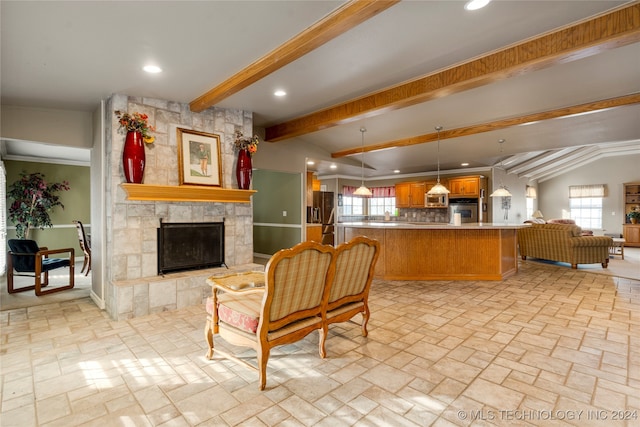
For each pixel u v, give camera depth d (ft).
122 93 11.93
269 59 9.18
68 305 13.05
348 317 9.11
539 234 22.33
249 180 15.06
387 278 17.38
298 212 22.50
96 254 13.48
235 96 13.37
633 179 35.45
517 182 34.83
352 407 6.39
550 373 7.66
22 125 12.50
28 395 6.81
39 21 7.21
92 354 8.71
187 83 11.22
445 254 17.29
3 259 19.10
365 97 13.35
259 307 7.83
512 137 20.38
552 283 16.62
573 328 10.46
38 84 10.73
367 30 8.36
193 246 13.74
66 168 22.95
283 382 7.31
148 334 10.09
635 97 13.03
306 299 7.80
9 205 20.75
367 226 17.52
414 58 10.01
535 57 8.93
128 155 11.63
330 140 21.76
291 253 6.97
